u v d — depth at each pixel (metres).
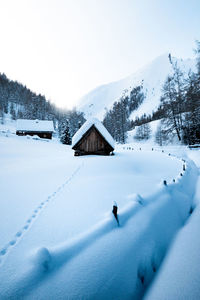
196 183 8.30
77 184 6.57
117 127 52.19
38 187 6.27
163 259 3.30
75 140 15.00
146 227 3.79
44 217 3.93
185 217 5.08
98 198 5.04
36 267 2.27
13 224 3.62
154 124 52.91
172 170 9.95
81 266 2.43
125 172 8.80
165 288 2.59
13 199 5.07
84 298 2.02
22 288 2.01
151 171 9.57
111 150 15.71
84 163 10.88
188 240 3.73
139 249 3.13
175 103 27.77
